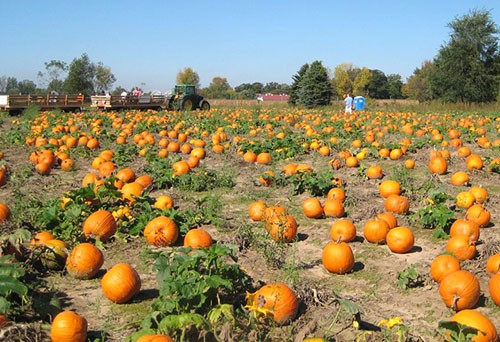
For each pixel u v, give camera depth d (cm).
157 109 5081
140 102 4909
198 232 883
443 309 680
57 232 935
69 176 1605
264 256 854
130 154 1928
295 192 1337
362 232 1027
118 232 957
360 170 1534
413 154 1969
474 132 2512
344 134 2548
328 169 1677
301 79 6994
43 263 795
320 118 3584
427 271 798
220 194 1338
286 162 1825
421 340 582
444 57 6694
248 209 1207
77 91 8194
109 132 2831
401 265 836
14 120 3497
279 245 912
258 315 604
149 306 695
